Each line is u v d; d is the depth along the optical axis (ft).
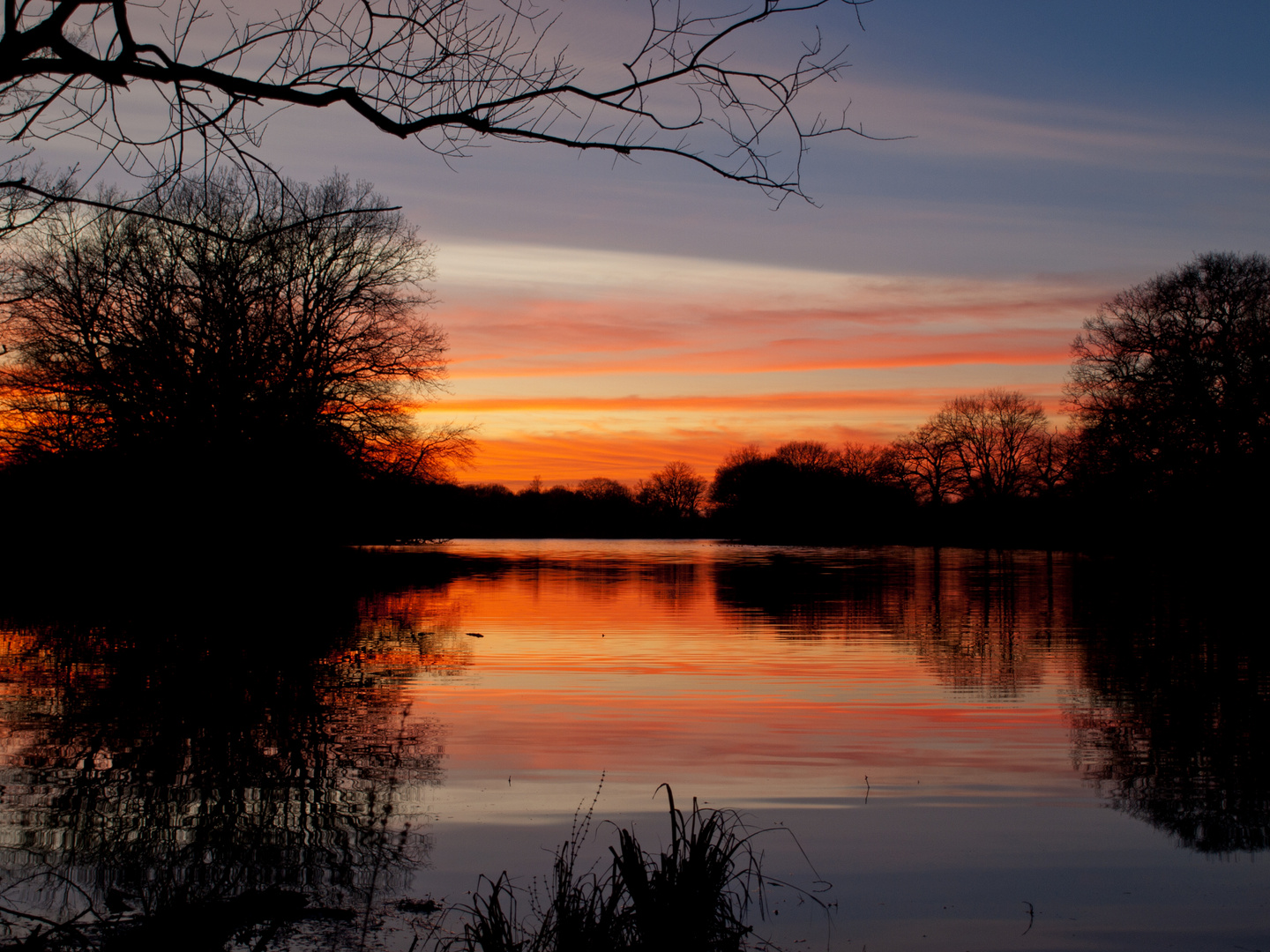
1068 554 217.15
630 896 19.24
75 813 29.35
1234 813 30.12
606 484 446.19
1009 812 30.22
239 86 15.34
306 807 29.91
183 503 76.84
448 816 29.22
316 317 86.89
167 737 40.29
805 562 194.18
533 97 15.53
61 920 20.16
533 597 110.22
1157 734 41.34
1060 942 20.74
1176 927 21.59
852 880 24.25
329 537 94.68
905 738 40.40
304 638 72.59
